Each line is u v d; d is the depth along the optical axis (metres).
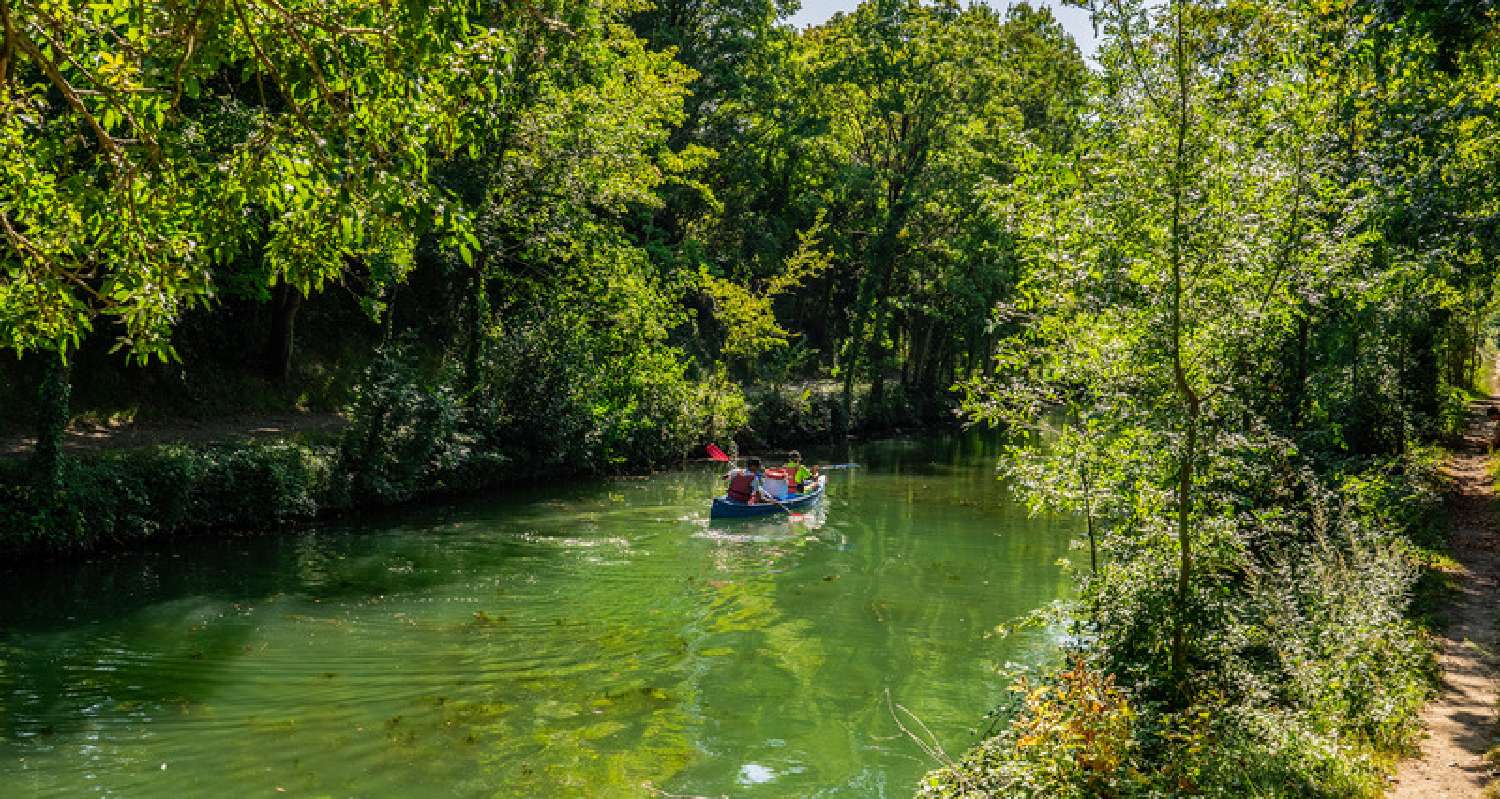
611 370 25.83
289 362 24.83
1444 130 11.97
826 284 49.25
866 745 8.92
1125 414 7.85
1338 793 6.37
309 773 7.94
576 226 23.53
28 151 6.01
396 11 5.31
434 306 30.66
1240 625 8.36
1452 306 21.30
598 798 7.66
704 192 35.03
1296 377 14.08
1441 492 18.34
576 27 20.48
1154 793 6.04
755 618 13.02
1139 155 7.69
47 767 7.87
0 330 6.22
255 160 5.40
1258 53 8.04
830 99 39.53
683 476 26.94
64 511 14.06
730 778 8.15
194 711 9.22
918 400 46.69
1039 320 8.63
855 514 21.41
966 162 36.28
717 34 37.66
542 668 10.77
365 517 18.81
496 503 21.11
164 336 5.68
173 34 4.99
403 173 5.42
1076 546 9.48
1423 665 9.20
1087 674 7.09
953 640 12.20
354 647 11.23
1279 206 7.92
